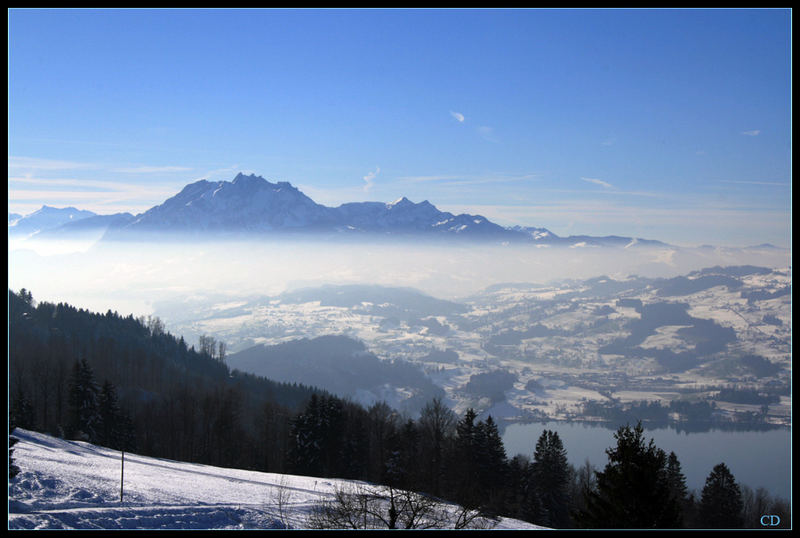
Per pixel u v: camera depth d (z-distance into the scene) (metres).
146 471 43.34
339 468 71.38
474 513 24.97
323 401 72.81
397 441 63.56
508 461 76.88
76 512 25.05
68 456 44.44
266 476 50.78
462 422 70.75
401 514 23.59
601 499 29.42
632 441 29.22
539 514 64.12
